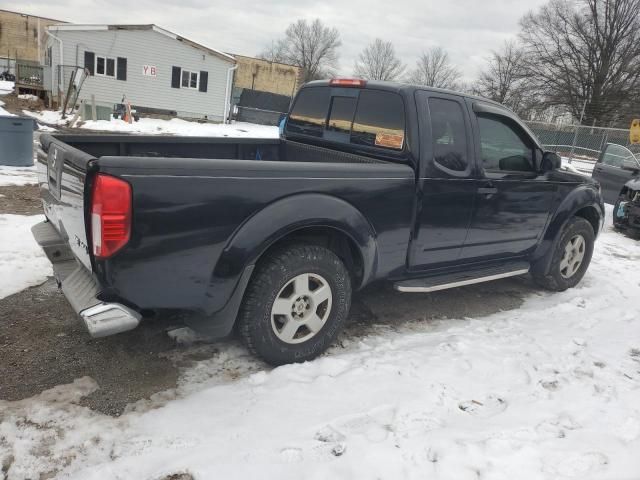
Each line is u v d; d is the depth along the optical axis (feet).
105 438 8.50
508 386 10.95
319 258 10.90
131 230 8.61
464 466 8.21
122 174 8.40
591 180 17.60
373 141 13.25
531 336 13.64
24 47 163.12
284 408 9.56
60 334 11.79
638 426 9.68
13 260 15.83
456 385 10.79
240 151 16.05
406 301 15.74
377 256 12.05
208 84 91.45
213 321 10.18
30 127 33.24
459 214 13.32
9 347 11.12
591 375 11.69
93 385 9.97
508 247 15.34
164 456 8.12
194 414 9.23
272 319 10.65
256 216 9.87
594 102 139.85
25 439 8.36
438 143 12.64
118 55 83.82
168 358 11.14
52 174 11.00
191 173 9.04
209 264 9.56
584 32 139.64
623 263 22.48
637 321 15.40
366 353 11.98
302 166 10.44
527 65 152.56
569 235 17.04
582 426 9.61
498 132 14.30
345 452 8.41
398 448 8.56
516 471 8.20
